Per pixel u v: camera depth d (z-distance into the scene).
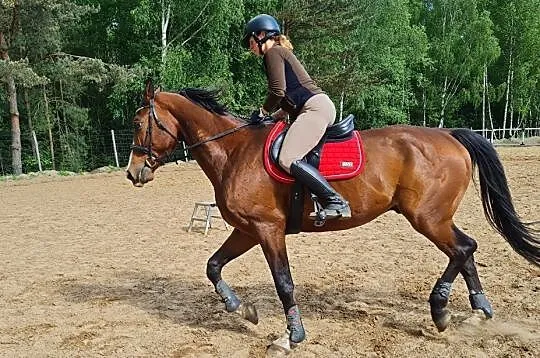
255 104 29.86
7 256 8.33
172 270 7.20
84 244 9.03
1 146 28.25
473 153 4.86
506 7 39.91
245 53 28.73
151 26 27.06
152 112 4.83
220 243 8.80
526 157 21.09
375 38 34.09
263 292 6.07
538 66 39.69
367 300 5.69
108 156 29.14
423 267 6.82
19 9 23.62
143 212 12.23
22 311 5.69
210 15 27.59
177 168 22.69
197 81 26.75
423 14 41.59
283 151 4.39
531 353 4.22
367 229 9.31
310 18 28.12
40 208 13.45
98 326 5.16
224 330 4.95
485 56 38.06
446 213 4.69
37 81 22.84
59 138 28.41
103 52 31.05
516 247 4.78
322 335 4.72
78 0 29.17
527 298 5.46
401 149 4.69
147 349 4.57
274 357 4.30
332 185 4.51
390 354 4.29
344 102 34.59
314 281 6.40
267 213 4.48
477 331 4.67
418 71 40.09
